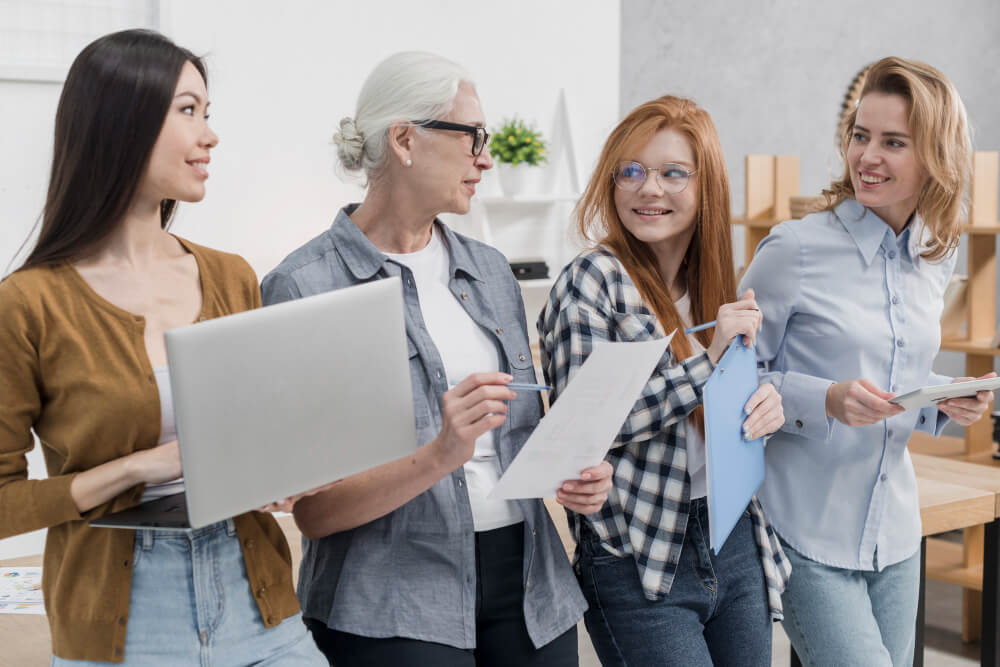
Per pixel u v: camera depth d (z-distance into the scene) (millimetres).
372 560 1633
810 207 2217
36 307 1375
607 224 1865
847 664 2055
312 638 1580
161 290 1496
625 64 5289
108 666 1403
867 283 2078
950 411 2084
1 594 2014
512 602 1700
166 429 1437
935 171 1969
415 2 4414
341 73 4266
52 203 1416
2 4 3562
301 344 1295
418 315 1696
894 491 2111
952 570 3725
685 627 1751
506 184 4617
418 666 1601
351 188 4344
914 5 6090
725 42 5547
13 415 1377
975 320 4195
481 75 4633
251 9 4035
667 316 1795
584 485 1605
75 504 1350
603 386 1401
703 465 1785
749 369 1763
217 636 1443
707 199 1821
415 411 1651
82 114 1378
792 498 2100
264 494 1288
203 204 4020
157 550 1417
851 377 2070
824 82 5871
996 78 6391
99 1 3740
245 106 4066
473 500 1679
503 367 1758
